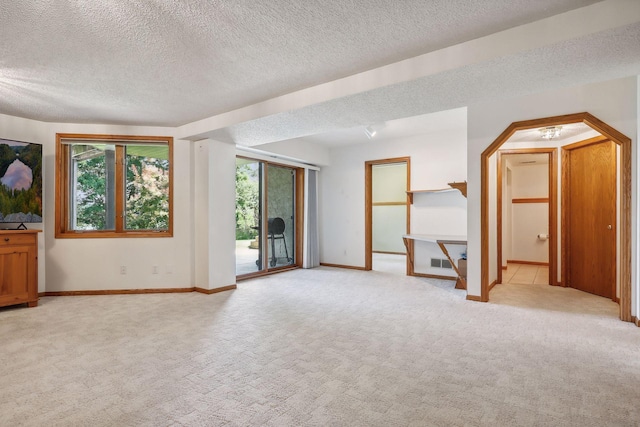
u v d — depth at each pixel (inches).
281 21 87.2
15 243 153.6
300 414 73.9
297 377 90.6
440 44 100.9
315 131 172.9
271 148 232.2
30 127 174.6
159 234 190.4
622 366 97.2
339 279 228.4
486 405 77.4
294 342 115.3
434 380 89.0
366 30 92.5
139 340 116.7
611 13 80.6
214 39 95.9
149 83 127.0
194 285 195.2
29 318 141.6
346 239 279.4
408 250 242.1
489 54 95.7
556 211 208.5
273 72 118.6
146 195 194.9
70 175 188.9
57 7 80.0
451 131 228.8
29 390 83.5
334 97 125.6
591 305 162.9
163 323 135.4
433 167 235.8
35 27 88.9
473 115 172.2
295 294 185.5
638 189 134.1
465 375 91.8
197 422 71.1
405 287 203.5
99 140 185.6
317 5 80.7
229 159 199.0
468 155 173.8
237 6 80.4
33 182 167.2
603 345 112.8
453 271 225.6
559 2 81.4
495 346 111.9
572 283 202.7
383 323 135.6
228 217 197.6
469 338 119.0
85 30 90.6
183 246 192.9
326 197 292.2
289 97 138.6
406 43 100.0
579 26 84.0
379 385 86.4
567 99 150.9
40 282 178.9
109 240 186.9
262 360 101.0
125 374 92.0
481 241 169.8
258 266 243.0
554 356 104.0
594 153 185.2
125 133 187.2
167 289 190.5
